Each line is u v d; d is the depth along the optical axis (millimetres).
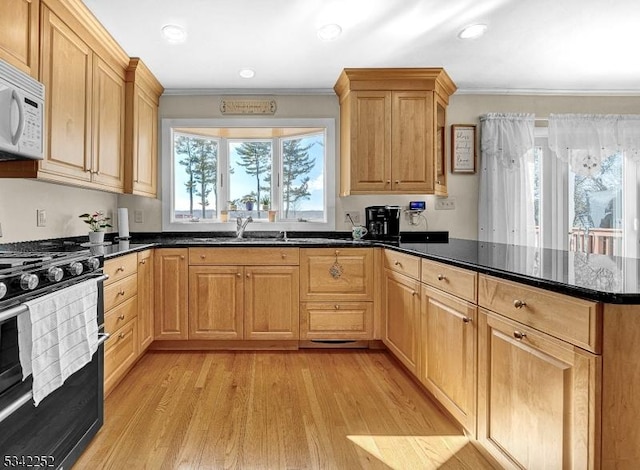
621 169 3943
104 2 2275
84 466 1666
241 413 2137
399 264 2736
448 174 3861
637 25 2613
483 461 1724
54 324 1405
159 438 1883
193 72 3328
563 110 3887
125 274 2484
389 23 2555
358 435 1934
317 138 3963
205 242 3232
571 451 1182
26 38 1900
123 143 3084
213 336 3141
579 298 1152
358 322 3188
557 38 2791
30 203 2441
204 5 2318
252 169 4031
